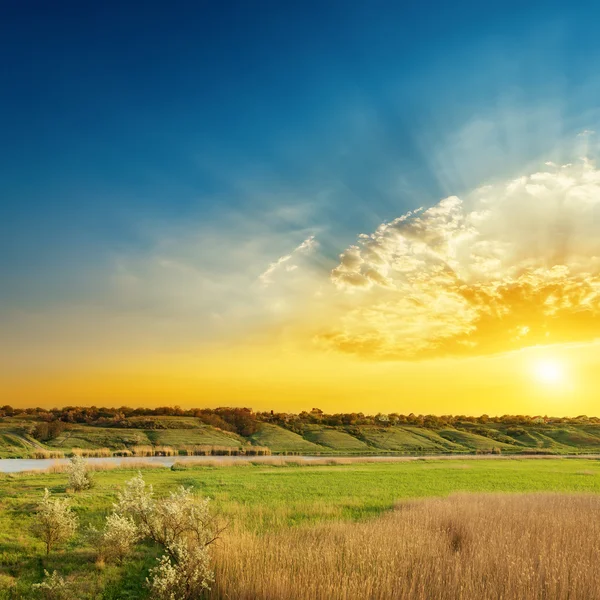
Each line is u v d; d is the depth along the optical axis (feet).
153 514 54.24
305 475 163.73
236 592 45.57
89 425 491.31
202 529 53.11
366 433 567.18
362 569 49.67
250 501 103.35
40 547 62.13
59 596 47.21
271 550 55.72
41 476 134.00
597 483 160.56
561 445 549.54
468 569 49.08
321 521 79.66
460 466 219.20
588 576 48.24
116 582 52.39
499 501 96.73
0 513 78.38
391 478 160.04
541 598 45.55
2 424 409.49
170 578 45.24
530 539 62.69
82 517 80.02
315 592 44.52
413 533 65.16
